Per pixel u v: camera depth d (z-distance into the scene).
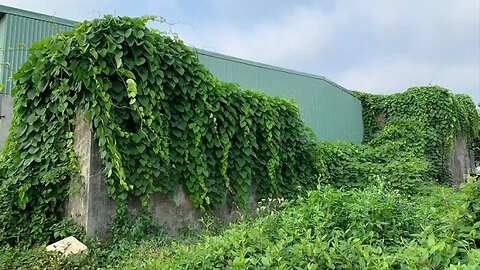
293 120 7.44
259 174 6.72
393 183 8.05
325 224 3.34
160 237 4.93
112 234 4.83
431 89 13.81
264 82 10.91
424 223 3.33
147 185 5.11
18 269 3.78
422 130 13.16
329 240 2.94
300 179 7.39
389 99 14.52
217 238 3.24
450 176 13.17
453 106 13.88
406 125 12.80
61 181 5.12
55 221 5.04
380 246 2.83
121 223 4.93
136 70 5.19
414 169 8.55
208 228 5.27
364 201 3.60
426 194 7.90
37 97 5.38
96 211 4.84
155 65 5.36
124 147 5.01
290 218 3.56
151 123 5.17
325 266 2.54
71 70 5.01
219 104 6.10
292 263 2.55
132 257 4.20
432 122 13.60
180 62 5.71
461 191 2.65
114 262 4.17
